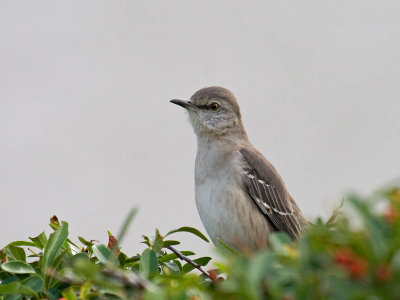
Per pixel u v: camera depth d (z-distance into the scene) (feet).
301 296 14.97
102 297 22.13
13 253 26.73
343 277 14.55
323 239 15.39
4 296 21.47
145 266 24.02
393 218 14.88
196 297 17.22
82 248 28.19
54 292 23.20
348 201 15.37
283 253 17.02
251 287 15.46
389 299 14.12
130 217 27.78
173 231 29.73
